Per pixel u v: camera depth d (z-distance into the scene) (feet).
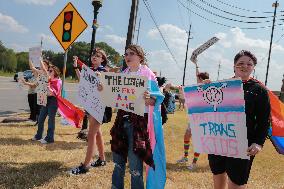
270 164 26.02
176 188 17.69
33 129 31.91
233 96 11.60
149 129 14.05
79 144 26.40
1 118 39.40
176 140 33.47
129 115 13.73
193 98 12.67
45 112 26.68
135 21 47.26
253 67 11.89
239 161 11.56
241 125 11.44
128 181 17.84
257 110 11.42
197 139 12.62
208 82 12.21
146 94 13.33
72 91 117.29
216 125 12.03
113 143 13.99
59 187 16.28
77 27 30.40
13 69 350.02
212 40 17.03
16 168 18.69
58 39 31.30
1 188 15.52
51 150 23.59
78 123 27.50
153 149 14.10
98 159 20.03
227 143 11.77
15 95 75.10
